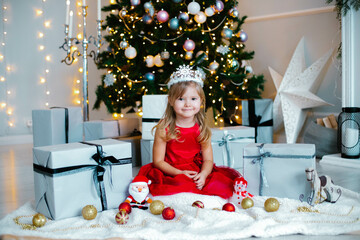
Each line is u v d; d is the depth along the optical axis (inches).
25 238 53.4
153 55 121.6
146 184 68.8
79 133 108.6
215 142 97.8
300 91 125.4
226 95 133.0
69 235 53.9
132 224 59.1
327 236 53.4
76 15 198.2
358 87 109.7
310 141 121.4
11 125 179.5
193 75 76.5
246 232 53.1
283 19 140.3
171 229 56.1
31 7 183.0
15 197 78.9
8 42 177.9
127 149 71.0
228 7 126.7
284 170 71.9
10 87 179.2
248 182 74.8
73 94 197.0
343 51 111.3
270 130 125.0
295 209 65.5
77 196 65.2
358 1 106.1
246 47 154.3
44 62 187.2
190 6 113.8
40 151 64.7
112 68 125.5
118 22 129.3
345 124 106.4
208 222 58.6
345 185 83.7
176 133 77.4
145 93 119.5
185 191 70.4
